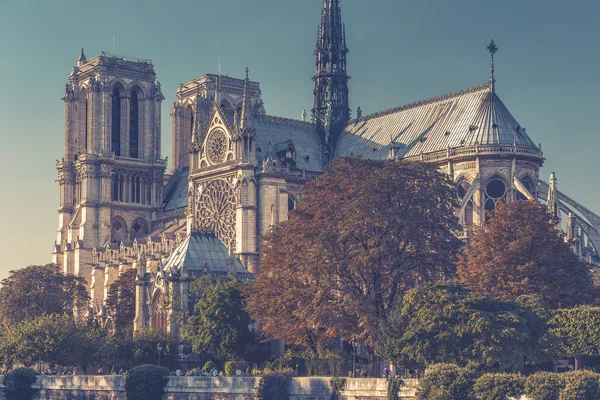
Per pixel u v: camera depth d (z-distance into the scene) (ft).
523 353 397.80
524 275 487.20
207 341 538.06
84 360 562.25
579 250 645.10
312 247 469.16
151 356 559.38
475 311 396.78
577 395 341.21
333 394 397.39
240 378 424.46
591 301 510.99
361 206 464.65
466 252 522.47
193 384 440.04
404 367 416.46
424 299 410.93
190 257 599.98
